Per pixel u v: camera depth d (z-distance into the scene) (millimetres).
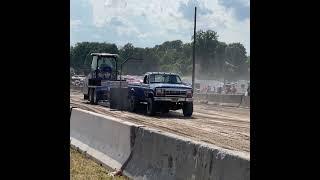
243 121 20562
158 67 105688
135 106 24734
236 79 87438
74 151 11531
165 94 22453
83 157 10570
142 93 23734
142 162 7652
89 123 11430
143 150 7734
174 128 16672
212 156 5492
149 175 7145
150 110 22672
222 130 16297
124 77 33562
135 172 7715
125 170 8188
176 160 6414
